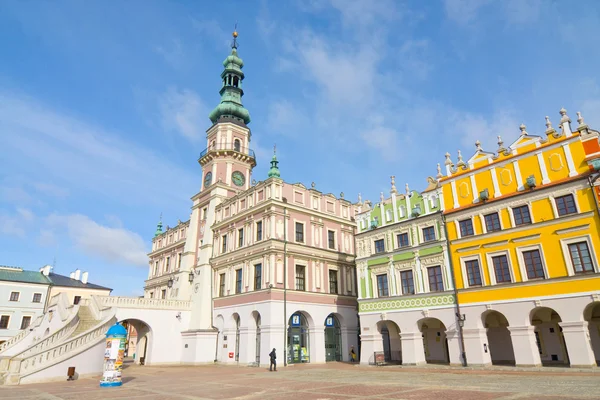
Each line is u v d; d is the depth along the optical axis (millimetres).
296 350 40562
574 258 25953
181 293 53000
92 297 43688
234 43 65125
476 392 16656
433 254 33250
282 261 41125
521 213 29031
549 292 26281
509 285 28188
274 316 38656
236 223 47969
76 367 29422
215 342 46125
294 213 44438
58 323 40250
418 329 33344
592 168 26000
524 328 26906
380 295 36656
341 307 45125
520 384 18859
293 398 16750
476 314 29516
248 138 60344
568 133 27891
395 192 37969
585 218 25828
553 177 27953
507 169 30469
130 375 31719
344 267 47594
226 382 24547
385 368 31891
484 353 28594
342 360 43781
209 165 57375
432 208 34562
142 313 46125
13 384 25281
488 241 30094
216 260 49500
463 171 33000
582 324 24562
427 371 28031
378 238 37969
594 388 16312
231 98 60531
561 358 29125
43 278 70000
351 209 51875
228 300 45500
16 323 64500
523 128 30312
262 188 44938
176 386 22953
